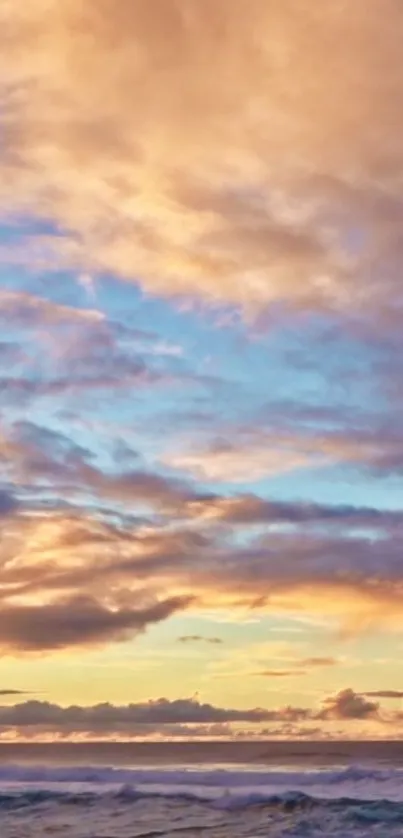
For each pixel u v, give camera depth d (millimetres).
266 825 10391
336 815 10883
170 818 10859
